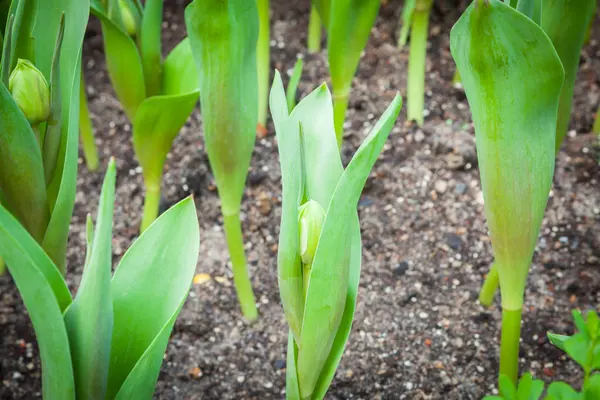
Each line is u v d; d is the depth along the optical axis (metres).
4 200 0.69
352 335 0.87
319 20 1.12
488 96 0.63
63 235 0.69
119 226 0.96
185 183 0.99
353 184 0.57
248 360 0.86
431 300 0.89
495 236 0.69
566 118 0.76
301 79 1.10
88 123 0.99
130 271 0.62
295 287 0.61
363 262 0.93
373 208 0.97
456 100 1.07
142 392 0.60
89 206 0.98
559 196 0.96
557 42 0.72
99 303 0.57
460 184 0.98
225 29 0.68
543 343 0.85
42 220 0.69
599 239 0.92
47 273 0.59
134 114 0.86
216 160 0.76
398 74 1.11
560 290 0.89
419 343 0.86
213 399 0.83
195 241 0.62
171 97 0.78
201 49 0.69
